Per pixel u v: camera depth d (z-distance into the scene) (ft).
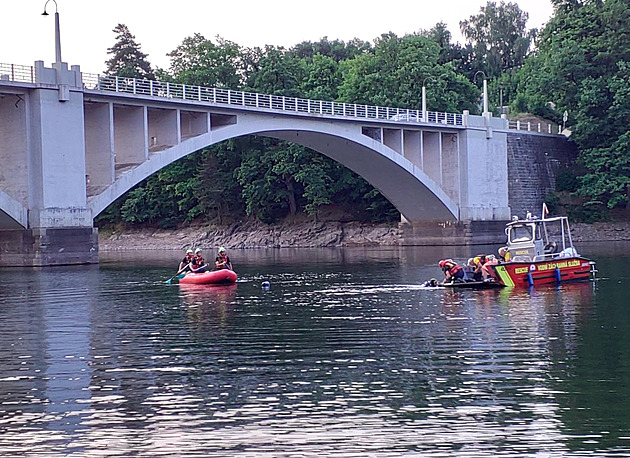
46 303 102.73
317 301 100.32
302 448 41.45
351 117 213.05
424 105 240.12
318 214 293.84
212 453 41.01
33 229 160.56
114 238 316.81
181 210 318.04
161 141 184.85
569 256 116.78
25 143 161.07
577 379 53.98
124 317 88.53
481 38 457.68
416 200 245.65
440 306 92.22
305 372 57.72
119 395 51.96
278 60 286.46
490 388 51.98
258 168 295.07
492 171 254.47
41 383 55.57
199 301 103.14
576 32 281.13
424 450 40.88
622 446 41.01
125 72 339.57
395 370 57.77
